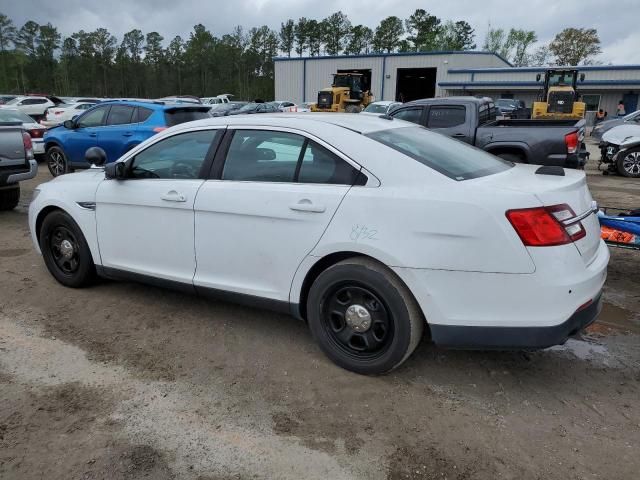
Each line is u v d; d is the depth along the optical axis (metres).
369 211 3.13
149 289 4.91
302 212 3.34
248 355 3.69
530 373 3.45
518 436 2.82
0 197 8.27
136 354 3.70
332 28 101.81
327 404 3.11
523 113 25.08
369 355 3.33
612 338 3.97
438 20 97.31
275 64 47.81
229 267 3.74
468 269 2.90
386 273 3.13
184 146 4.03
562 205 2.94
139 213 4.14
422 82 46.78
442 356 3.65
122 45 105.69
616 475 2.53
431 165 3.19
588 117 35.88
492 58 47.03
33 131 13.96
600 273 3.09
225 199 3.66
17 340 3.90
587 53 75.19
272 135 3.63
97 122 10.84
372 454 2.69
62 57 101.44
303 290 3.51
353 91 28.88
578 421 2.95
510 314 2.89
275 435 2.83
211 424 2.93
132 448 2.73
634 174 12.31
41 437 2.81
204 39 105.19
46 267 5.50
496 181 3.16
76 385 3.30
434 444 2.76
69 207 4.59
